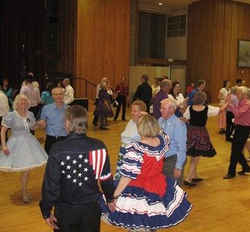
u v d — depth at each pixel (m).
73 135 2.36
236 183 5.57
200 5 17.25
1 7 17.12
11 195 4.84
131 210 2.83
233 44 17.36
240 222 4.12
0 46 17.30
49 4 14.98
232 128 8.74
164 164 3.89
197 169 6.32
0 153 4.51
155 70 16.28
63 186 2.29
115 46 14.96
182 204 2.97
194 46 17.61
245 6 17.53
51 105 4.67
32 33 16.05
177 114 5.30
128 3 15.16
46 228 3.84
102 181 2.42
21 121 4.46
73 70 14.20
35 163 4.41
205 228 3.94
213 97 16.98
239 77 17.72
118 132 9.49
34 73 15.69
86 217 2.33
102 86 9.88
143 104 3.71
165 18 19.22
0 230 3.76
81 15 14.04
